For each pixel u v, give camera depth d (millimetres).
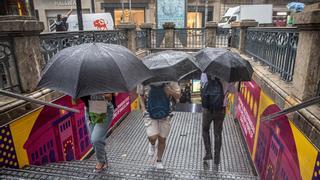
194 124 6832
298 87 2855
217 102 3662
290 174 2775
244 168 4703
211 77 3668
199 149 5359
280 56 4090
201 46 11188
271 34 4672
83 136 4711
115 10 23188
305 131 2441
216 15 23500
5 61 3117
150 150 3725
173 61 3213
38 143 3430
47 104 3041
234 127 6656
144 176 3238
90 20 11953
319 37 2570
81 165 3574
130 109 7832
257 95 4574
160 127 3488
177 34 11133
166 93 3369
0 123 2787
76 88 2301
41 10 22625
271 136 3564
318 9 2512
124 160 4887
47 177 2746
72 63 2410
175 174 3377
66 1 22328
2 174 2734
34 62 3422
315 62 2627
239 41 8195
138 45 9352
